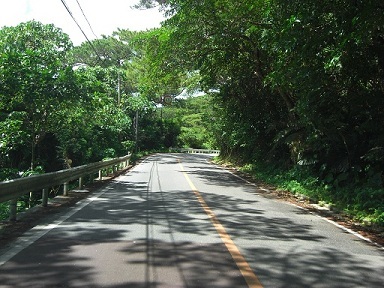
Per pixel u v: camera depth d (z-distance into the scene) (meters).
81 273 4.88
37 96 14.57
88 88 16.05
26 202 16.36
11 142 15.51
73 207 9.95
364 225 9.05
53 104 15.29
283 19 10.59
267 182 18.27
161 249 6.04
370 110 12.80
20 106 15.89
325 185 14.03
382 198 10.77
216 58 20.62
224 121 27.83
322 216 10.20
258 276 4.95
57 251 5.84
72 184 20.53
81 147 22.09
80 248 6.02
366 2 8.10
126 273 4.90
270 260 5.70
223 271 5.08
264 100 22.67
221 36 17.77
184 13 17.17
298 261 5.71
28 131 16.47
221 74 23.56
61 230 7.26
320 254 6.18
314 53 10.35
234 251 6.06
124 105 38.44
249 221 8.69
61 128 18.27
